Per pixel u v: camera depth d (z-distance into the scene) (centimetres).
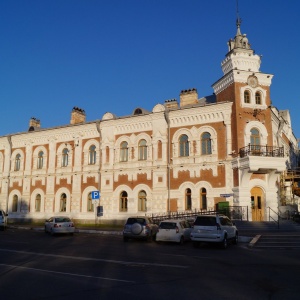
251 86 3400
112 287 955
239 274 1159
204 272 1191
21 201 4453
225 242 2011
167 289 934
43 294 881
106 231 3112
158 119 3672
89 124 4044
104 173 3897
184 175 3475
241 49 3547
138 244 2230
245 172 3092
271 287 970
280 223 2934
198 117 3491
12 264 1346
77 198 4028
